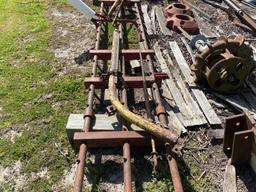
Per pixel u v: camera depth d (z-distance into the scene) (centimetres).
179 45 248
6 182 151
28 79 214
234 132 152
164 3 314
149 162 156
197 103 191
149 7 306
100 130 164
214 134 170
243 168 153
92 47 249
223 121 179
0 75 218
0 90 205
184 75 213
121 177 150
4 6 309
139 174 151
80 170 135
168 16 281
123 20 254
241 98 194
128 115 150
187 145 165
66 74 219
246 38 257
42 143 169
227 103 192
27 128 178
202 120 178
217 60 192
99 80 186
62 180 151
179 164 155
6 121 182
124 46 248
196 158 158
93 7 306
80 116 173
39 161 160
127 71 218
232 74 190
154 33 262
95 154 160
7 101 196
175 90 199
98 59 214
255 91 198
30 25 277
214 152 162
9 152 164
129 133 154
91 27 276
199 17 288
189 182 147
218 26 275
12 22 282
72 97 199
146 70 213
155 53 237
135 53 213
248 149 147
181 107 187
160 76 191
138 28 254
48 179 152
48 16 293
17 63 230
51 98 198
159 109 167
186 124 175
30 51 244
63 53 242
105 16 255
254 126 142
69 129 165
